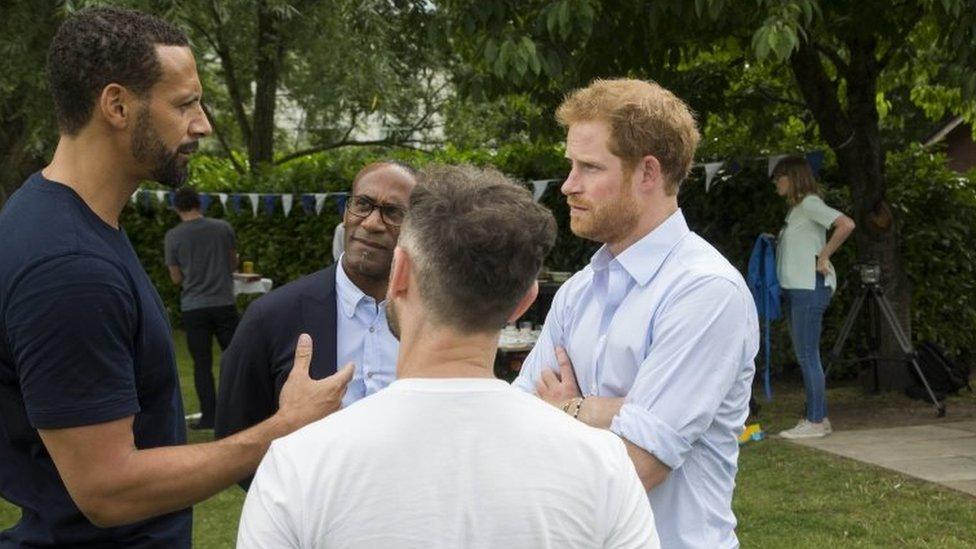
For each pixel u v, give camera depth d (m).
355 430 1.51
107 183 2.08
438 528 1.47
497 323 1.58
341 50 11.76
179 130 2.09
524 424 1.54
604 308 2.41
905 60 9.05
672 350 2.23
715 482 2.32
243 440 2.05
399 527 1.47
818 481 6.38
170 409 2.19
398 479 1.48
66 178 2.07
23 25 7.98
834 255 9.65
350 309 2.91
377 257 2.87
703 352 2.22
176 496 2.01
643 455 2.18
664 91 2.38
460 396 1.54
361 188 2.88
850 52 8.51
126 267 2.05
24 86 8.52
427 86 17.69
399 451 1.49
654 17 6.92
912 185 9.88
